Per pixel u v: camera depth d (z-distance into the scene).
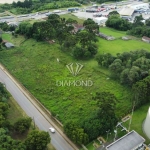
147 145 78.31
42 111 94.94
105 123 80.88
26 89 108.44
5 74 121.81
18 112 93.75
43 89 107.06
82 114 91.38
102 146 77.94
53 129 85.00
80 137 75.25
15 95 104.81
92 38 141.88
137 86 94.88
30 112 94.38
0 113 81.31
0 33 169.12
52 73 119.81
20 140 76.44
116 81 113.19
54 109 94.38
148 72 105.94
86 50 135.12
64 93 104.06
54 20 157.50
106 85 110.25
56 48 147.25
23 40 159.75
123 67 112.94
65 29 151.62
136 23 183.75
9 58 135.38
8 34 170.62
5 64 129.12
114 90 106.50
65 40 140.50
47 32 151.12
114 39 164.25
